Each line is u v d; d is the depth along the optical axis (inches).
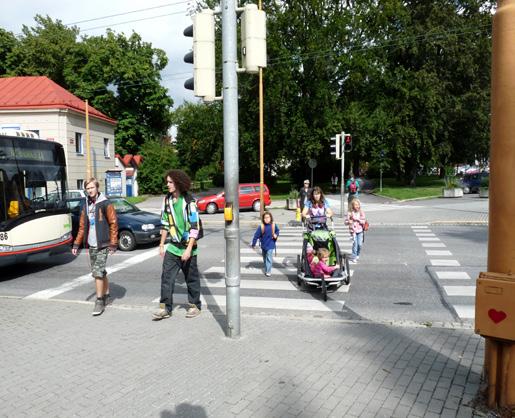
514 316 132.0
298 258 347.9
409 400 152.9
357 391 160.6
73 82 1755.7
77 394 164.2
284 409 149.2
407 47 1496.1
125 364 190.5
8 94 1245.7
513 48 134.0
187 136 2194.9
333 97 1485.0
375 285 340.8
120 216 546.6
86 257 502.9
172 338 221.8
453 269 391.2
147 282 371.9
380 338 216.8
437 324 244.4
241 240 614.2
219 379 173.2
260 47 208.2
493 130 139.3
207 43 211.0
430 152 1534.2
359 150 1498.5
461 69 1466.5
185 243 253.0
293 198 1055.6
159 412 149.6
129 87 1827.0
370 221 764.0
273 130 1496.1
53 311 277.6
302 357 193.5
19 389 169.6
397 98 1492.4
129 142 1870.1
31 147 418.0
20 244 393.4
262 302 301.4
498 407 141.1
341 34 1450.5
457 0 1562.5
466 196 1284.4
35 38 1717.5
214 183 2297.0
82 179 1305.4
